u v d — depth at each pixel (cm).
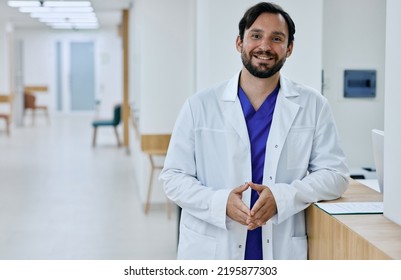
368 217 180
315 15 361
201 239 206
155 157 583
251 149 203
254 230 201
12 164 867
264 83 201
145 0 559
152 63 568
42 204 605
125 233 496
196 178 211
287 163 203
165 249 448
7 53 1314
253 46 191
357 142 379
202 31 405
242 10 373
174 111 577
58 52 1747
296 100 205
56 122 1588
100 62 1711
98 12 1077
